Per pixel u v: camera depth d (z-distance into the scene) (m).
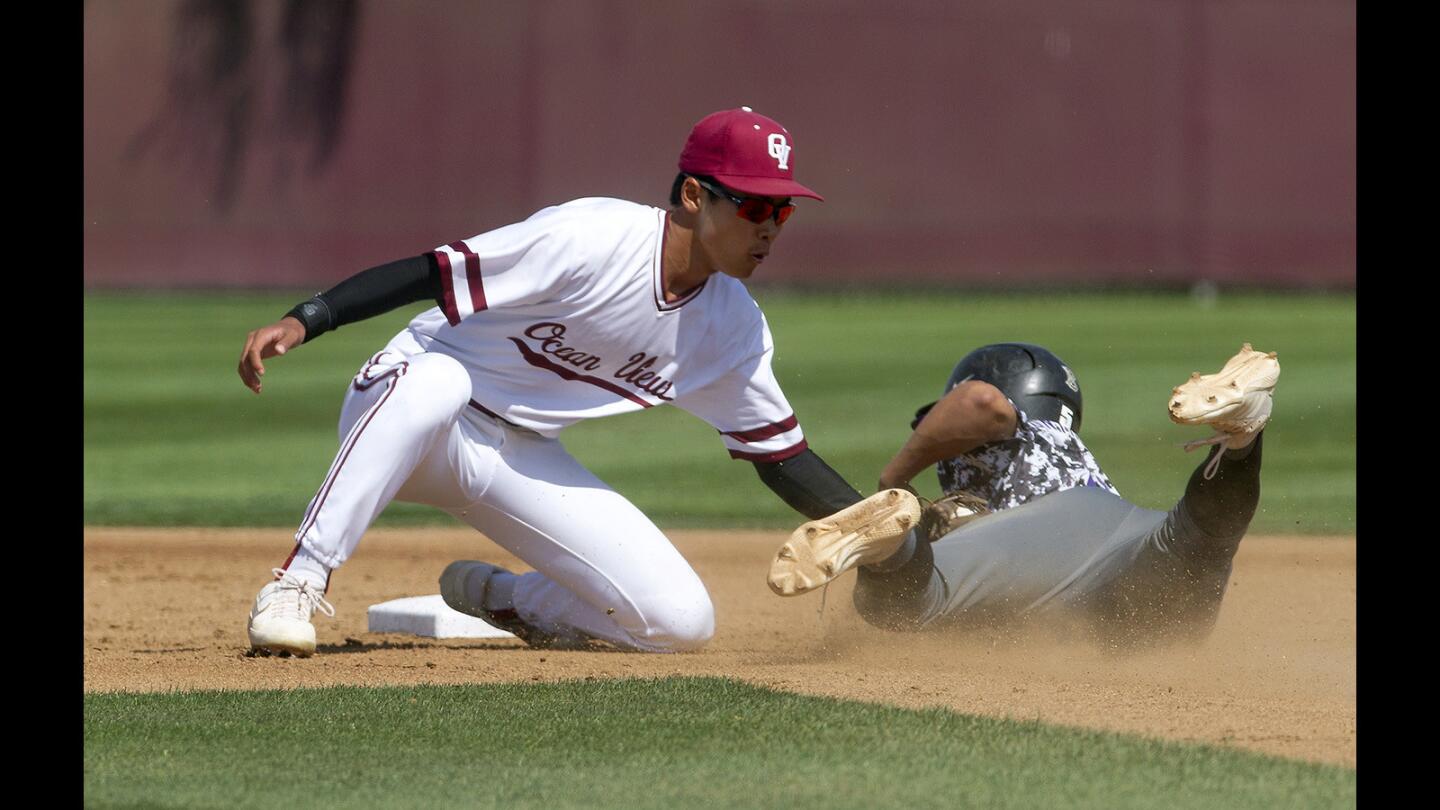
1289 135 77.38
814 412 41.75
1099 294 76.50
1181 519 14.66
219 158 80.00
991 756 10.56
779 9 78.44
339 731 11.50
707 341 15.56
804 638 18.56
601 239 14.92
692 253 15.03
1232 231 77.81
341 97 79.25
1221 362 50.94
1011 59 78.25
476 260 14.73
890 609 15.26
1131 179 78.00
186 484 32.97
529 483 16.11
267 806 9.47
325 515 15.27
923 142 78.88
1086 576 15.30
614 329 15.25
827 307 71.50
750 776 10.07
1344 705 12.55
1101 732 11.32
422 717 11.96
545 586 16.98
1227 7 77.00
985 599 15.34
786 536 27.94
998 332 60.66
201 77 80.06
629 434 41.81
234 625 19.33
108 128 80.12
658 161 79.00
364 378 15.72
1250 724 11.75
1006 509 15.84
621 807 9.38
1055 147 78.31
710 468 36.03
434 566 25.36
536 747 10.95
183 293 78.69
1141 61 77.69
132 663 15.09
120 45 80.06
